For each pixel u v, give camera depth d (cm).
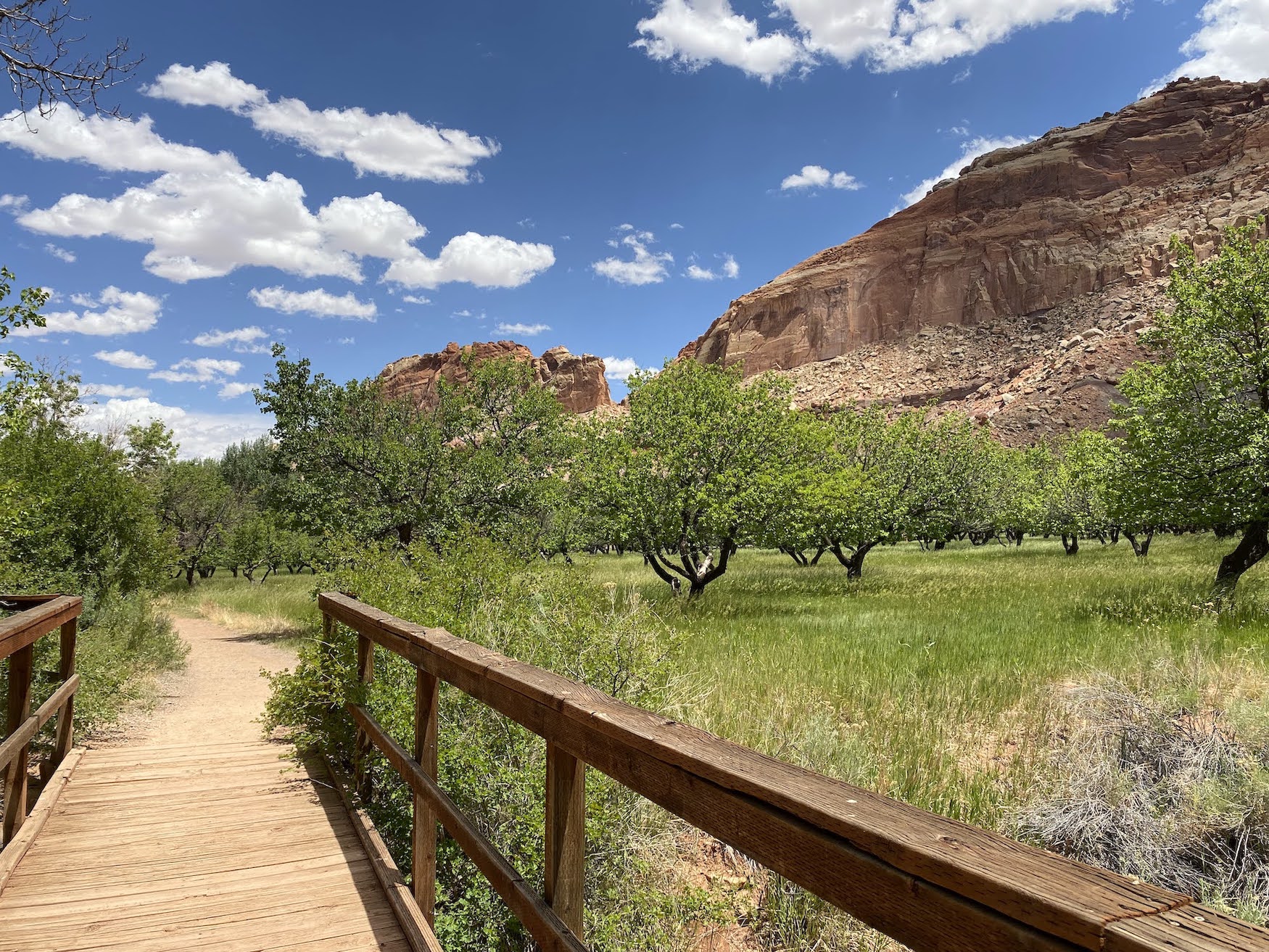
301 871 341
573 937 181
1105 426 1417
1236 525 1369
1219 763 516
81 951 270
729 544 1666
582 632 482
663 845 413
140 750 551
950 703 736
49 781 454
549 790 198
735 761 131
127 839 378
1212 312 1259
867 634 1079
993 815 519
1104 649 894
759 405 1705
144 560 1320
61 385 1269
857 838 99
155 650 1134
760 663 873
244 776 484
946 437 2488
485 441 1686
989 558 2961
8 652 336
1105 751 572
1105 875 80
